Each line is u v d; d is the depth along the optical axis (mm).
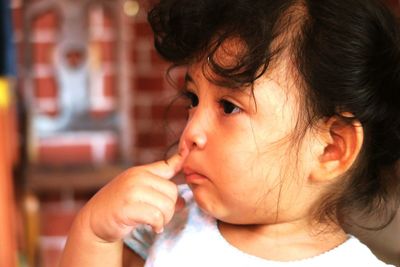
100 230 793
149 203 782
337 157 841
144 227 922
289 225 863
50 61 2166
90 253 804
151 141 2244
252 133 795
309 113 811
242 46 786
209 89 807
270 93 791
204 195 824
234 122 797
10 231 1701
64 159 2203
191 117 828
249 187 809
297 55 799
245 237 858
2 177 1687
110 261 813
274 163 808
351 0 843
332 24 819
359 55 826
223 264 837
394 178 938
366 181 900
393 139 897
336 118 829
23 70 2146
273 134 799
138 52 2227
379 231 1162
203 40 809
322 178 840
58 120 2193
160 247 868
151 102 2246
